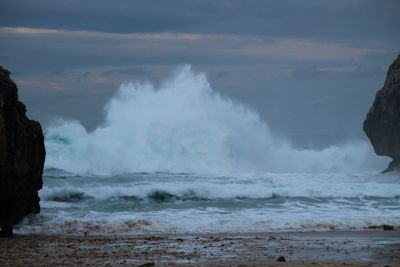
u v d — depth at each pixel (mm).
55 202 53312
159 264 28078
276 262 28359
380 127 98188
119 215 47156
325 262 28281
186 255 31328
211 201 54156
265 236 39219
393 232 40500
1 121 40219
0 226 41688
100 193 55375
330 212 48875
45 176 70688
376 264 27078
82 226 42594
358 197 56250
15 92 42500
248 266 26672
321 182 69438
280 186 59906
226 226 43156
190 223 43656
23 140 42594
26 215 43906
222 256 30953
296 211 49312
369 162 107000
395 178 79000
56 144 85438
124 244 35688
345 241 36375
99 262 29031
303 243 35656
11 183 41219
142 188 55719
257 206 51906
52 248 34188
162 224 43250
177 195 55562
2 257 30672
